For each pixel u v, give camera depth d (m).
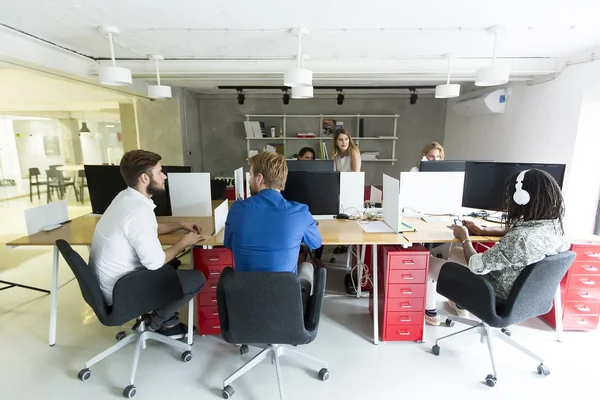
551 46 2.51
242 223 1.49
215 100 5.26
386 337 2.14
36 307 2.55
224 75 3.18
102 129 6.11
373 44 2.54
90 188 2.50
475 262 1.69
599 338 2.17
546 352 2.04
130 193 1.69
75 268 1.50
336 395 1.71
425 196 2.52
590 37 2.30
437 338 2.19
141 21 2.05
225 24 2.11
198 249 2.07
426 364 1.95
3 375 1.83
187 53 2.82
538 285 1.57
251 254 1.50
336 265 3.39
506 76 2.18
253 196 1.57
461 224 2.26
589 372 1.87
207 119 5.31
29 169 6.06
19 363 1.93
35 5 1.79
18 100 4.86
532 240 1.56
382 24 2.10
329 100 5.23
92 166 2.45
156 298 1.70
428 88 4.58
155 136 4.64
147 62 3.08
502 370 1.89
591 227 2.75
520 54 2.79
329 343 2.14
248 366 1.75
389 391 1.74
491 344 1.84
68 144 6.17
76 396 1.69
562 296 2.18
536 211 1.59
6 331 2.24
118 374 1.85
